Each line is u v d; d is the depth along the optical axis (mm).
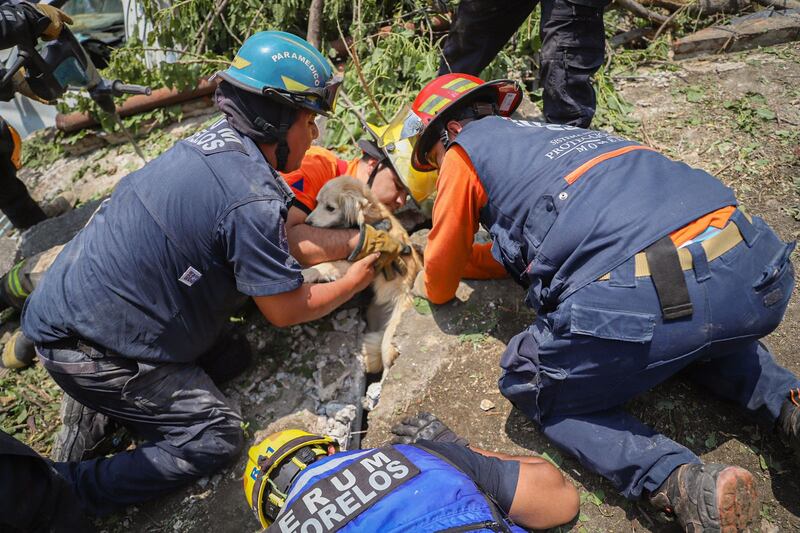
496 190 2344
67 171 4883
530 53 4641
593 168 2156
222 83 2389
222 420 2555
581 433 2246
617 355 2020
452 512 1569
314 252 2975
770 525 2232
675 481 2031
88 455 2773
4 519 1961
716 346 2059
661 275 1944
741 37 4539
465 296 3164
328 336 3201
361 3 4656
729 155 3715
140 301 2324
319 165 3371
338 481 1639
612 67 4609
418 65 4344
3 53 4246
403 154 3002
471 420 2678
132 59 4926
